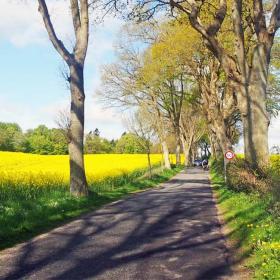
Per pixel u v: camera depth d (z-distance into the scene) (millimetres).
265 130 19094
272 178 14938
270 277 6785
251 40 25078
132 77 49219
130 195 22578
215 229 11891
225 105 37438
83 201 17547
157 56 37062
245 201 15477
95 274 7383
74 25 20078
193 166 83750
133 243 9984
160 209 16375
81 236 10797
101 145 115812
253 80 19266
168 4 22188
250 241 9297
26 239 10359
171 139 80500
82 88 19766
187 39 33281
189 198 20750
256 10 19328
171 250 9312
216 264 8156
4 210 13016
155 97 48469
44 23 19594
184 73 39500
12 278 7102
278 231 9273
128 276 7293
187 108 69688
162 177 38594
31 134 120188
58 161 43781
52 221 12992
